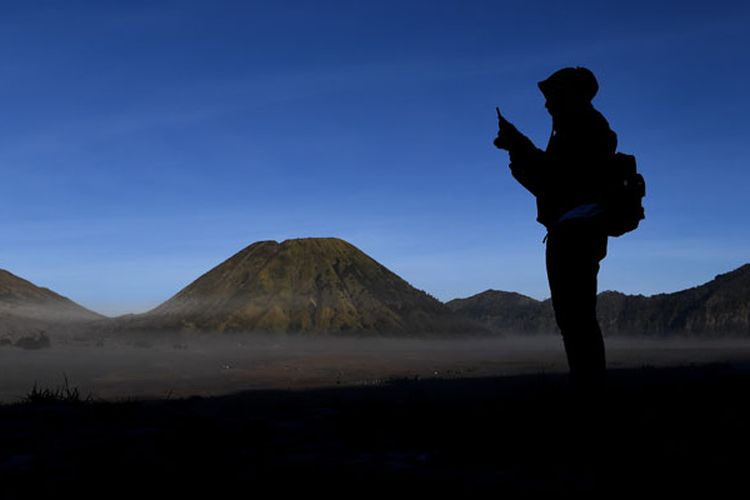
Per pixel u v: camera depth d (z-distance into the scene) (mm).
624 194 4477
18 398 18453
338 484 3641
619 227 4504
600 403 4406
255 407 7215
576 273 4465
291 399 8828
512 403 6230
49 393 8047
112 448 4660
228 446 4746
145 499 3428
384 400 7898
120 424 5711
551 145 4746
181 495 3475
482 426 5211
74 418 6082
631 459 4004
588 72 4766
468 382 18672
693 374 15016
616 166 4535
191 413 6562
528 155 4754
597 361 4434
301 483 3664
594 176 4531
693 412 5789
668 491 3434
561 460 4109
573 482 3635
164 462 4199
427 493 3475
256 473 3877
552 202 4645
